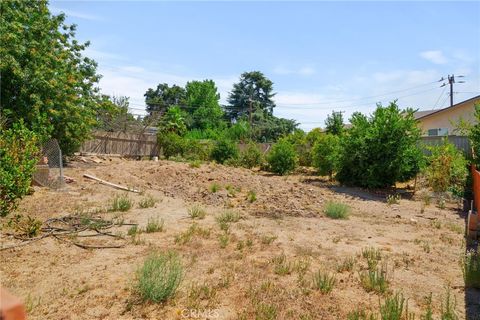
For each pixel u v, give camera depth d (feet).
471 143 43.75
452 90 123.24
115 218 26.61
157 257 16.19
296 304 13.41
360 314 12.60
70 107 49.98
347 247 21.13
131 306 12.87
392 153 45.44
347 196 41.34
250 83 213.05
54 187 36.63
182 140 87.30
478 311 13.09
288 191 41.37
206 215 29.19
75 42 61.31
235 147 79.82
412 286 15.40
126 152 82.12
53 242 20.45
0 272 15.78
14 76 43.19
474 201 33.71
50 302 13.12
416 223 28.37
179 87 220.23
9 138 23.79
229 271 16.53
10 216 25.21
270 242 21.56
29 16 47.57
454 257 19.48
